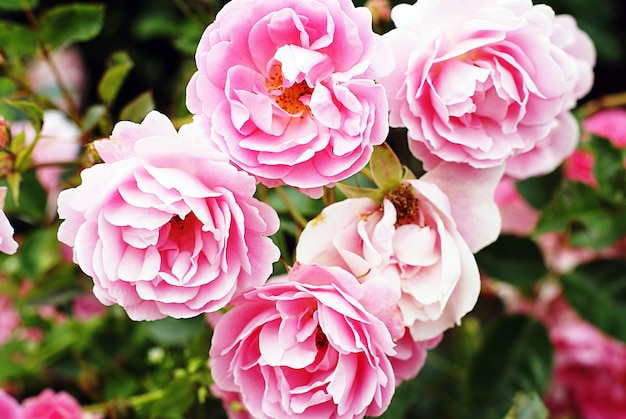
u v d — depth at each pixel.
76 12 0.58
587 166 0.65
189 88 0.46
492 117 0.48
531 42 0.48
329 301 0.45
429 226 0.48
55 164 0.58
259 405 0.48
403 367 0.49
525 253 0.60
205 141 0.45
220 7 0.59
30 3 0.59
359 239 0.47
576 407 0.69
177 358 0.59
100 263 0.45
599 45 0.84
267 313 0.47
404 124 0.48
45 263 0.62
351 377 0.46
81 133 0.57
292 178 0.45
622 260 0.61
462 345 0.65
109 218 0.45
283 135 0.46
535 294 0.63
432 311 0.47
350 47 0.45
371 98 0.45
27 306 0.61
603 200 0.60
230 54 0.46
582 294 0.61
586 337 0.66
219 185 0.45
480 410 0.61
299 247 0.47
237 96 0.46
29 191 0.62
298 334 0.46
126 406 0.60
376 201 0.48
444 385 0.65
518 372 0.61
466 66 0.48
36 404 0.59
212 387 0.54
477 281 0.47
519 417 0.52
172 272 0.46
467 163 0.48
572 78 0.51
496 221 0.48
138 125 0.45
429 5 0.48
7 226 0.46
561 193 0.60
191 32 0.66
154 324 0.57
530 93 0.48
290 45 0.46
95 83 0.92
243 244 0.45
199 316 0.56
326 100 0.45
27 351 0.64
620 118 0.68
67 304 0.63
